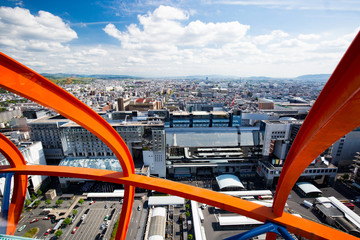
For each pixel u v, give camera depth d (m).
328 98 16.27
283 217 26.97
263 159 104.19
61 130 104.81
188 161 107.56
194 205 78.25
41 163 104.50
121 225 35.53
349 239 23.70
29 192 90.62
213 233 68.75
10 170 33.50
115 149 28.56
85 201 87.06
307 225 25.75
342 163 115.00
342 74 14.21
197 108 186.88
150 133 106.19
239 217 72.88
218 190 93.56
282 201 26.12
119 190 91.38
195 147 109.75
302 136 22.22
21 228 72.12
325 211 75.62
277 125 100.06
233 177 97.56
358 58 12.42
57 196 91.12
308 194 90.25
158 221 70.06
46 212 79.75
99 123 26.44
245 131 114.81
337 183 100.44
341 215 73.25
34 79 19.20
